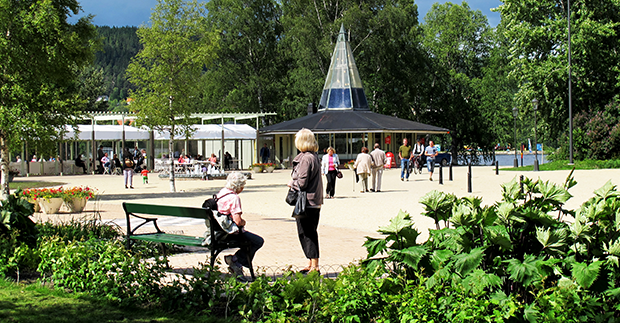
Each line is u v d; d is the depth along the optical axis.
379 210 14.28
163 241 7.12
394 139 45.38
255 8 56.00
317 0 52.72
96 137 41.66
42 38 16.69
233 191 6.86
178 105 22.11
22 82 16.78
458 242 4.55
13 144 16.70
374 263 4.86
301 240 7.12
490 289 4.38
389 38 51.38
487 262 4.51
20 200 7.54
